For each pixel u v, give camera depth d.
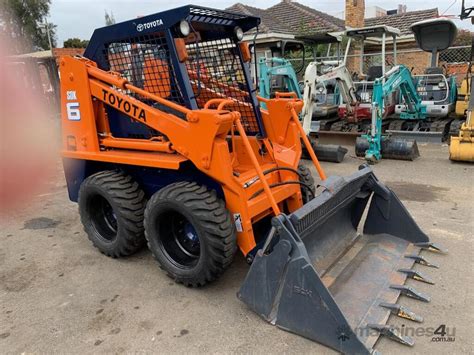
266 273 2.65
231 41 3.59
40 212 5.18
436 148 7.69
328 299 2.38
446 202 4.79
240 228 2.98
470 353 2.40
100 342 2.68
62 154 3.99
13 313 3.05
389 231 3.58
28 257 3.95
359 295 2.79
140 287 3.30
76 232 4.50
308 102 7.04
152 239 3.27
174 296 3.14
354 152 7.79
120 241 3.62
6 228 4.69
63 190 6.09
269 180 3.47
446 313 2.74
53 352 2.62
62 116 3.93
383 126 8.89
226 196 2.98
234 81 3.70
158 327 2.79
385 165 6.65
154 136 3.40
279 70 7.03
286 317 2.60
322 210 2.88
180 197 2.96
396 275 3.06
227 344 2.57
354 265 3.12
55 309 3.07
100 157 3.61
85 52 3.69
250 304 2.79
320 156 7.13
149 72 3.31
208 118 2.80
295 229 2.59
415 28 8.98
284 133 3.63
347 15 15.43
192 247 3.26
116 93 3.40
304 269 2.43
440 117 8.62
